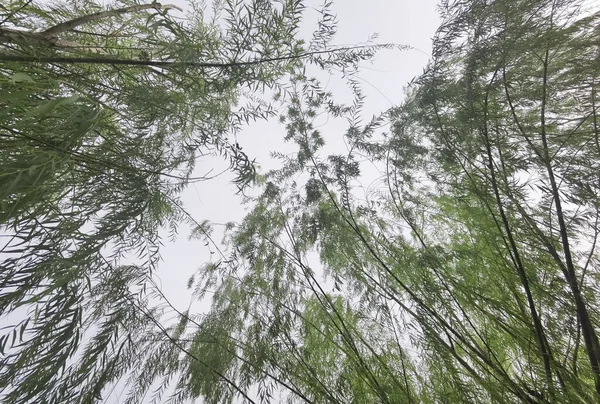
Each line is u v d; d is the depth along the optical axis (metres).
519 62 1.88
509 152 1.92
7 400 0.90
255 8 1.41
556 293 1.66
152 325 2.07
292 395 2.07
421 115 2.17
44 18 1.61
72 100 0.78
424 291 1.91
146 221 1.61
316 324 2.32
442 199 2.31
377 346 2.13
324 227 2.30
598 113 1.74
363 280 2.16
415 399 1.85
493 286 1.87
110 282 1.40
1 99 0.76
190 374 2.13
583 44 1.74
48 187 0.90
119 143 1.46
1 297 0.87
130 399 1.96
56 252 0.99
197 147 1.72
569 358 1.54
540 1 1.77
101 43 1.77
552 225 1.79
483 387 1.59
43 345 0.95
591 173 1.68
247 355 2.15
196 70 1.45
